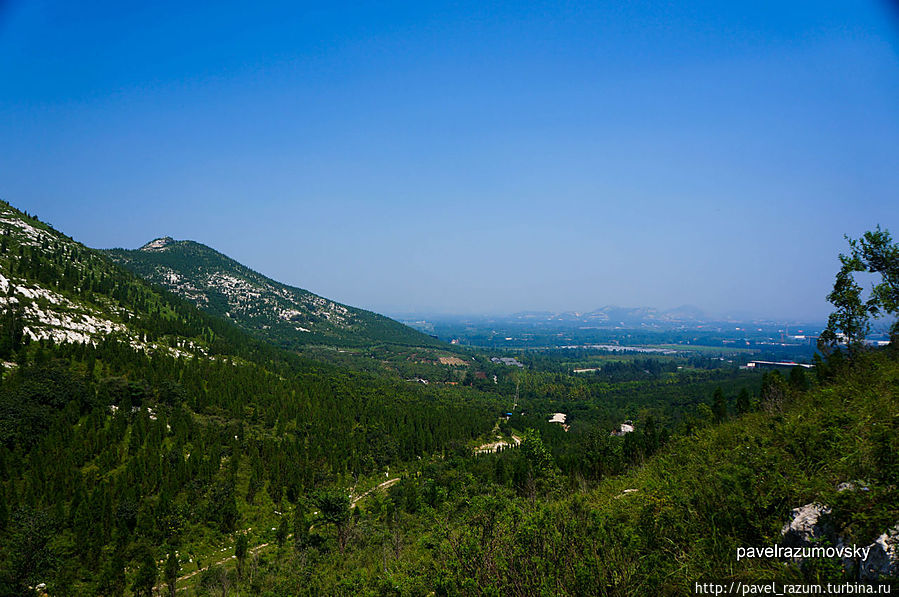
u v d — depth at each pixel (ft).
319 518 134.31
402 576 33.99
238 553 116.98
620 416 312.91
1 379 151.64
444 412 305.32
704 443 41.42
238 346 342.85
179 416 176.24
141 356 213.05
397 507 142.51
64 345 189.06
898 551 16.24
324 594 61.52
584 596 21.53
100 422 155.94
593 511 27.37
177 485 143.33
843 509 18.95
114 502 126.00
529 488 81.10
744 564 20.51
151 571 103.19
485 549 26.86
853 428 24.02
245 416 210.79
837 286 46.62
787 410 46.96
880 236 40.27
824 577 18.03
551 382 516.32
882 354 43.32
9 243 265.54
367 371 506.48
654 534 24.53
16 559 96.73
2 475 121.90
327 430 221.66
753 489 23.84
